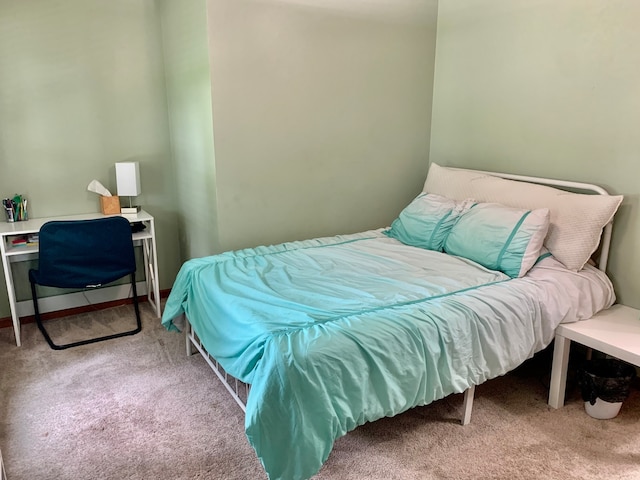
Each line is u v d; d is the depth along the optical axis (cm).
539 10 268
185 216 338
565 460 190
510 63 288
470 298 205
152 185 343
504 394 236
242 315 190
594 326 219
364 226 338
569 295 222
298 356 161
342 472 183
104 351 276
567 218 240
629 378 209
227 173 277
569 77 258
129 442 199
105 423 211
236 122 273
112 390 237
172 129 336
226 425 210
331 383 164
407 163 346
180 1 281
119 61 315
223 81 263
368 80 314
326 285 221
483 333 199
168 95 332
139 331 301
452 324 191
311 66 290
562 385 222
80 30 299
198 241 319
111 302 341
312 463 159
